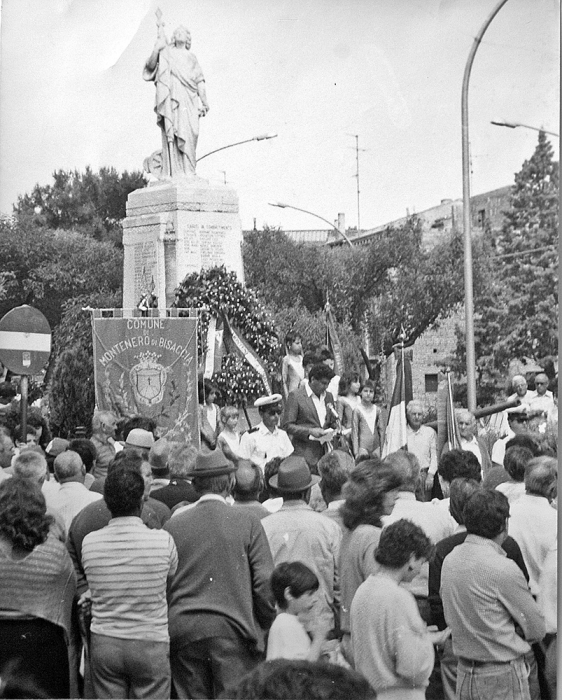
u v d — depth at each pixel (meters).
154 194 14.70
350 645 5.34
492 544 5.50
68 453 6.34
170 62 14.20
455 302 17.33
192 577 5.36
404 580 5.08
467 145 12.58
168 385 10.35
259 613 5.37
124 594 5.31
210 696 5.39
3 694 5.46
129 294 14.91
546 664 6.26
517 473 6.90
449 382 9.55
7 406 9.66
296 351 11.28
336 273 17.36
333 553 5.67
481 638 5.41
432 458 9.42
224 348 12.72
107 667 5.29
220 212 14.67
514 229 16.83
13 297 21.66
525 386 10.59
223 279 12.97
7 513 5.47
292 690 2.38
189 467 6.22
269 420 9.38
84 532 5.62
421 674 4.88
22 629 5.43
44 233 21.09
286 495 5.76
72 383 13.87
